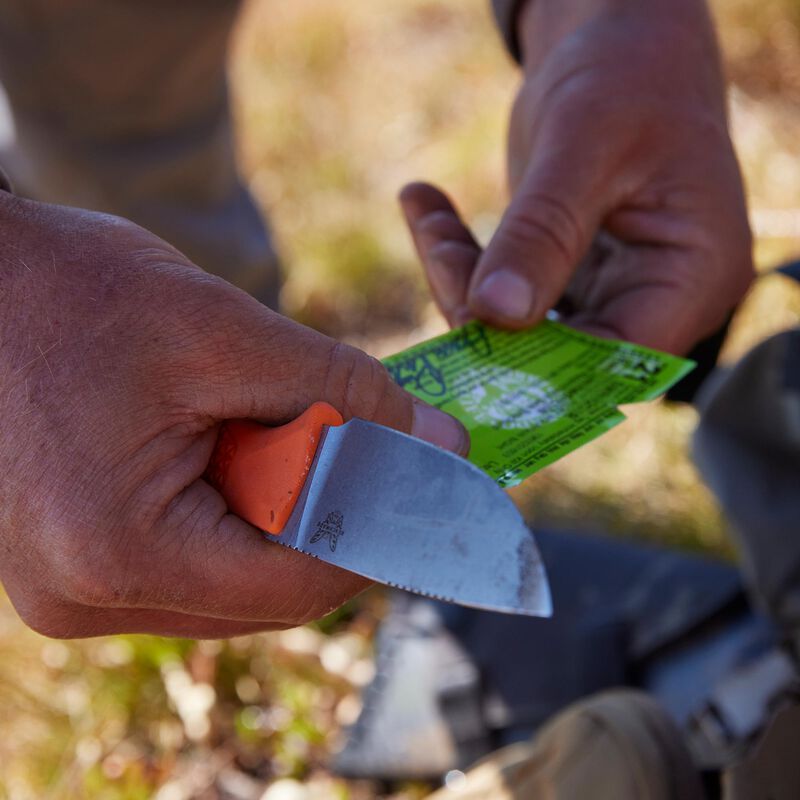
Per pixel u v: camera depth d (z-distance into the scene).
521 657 1.77
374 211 3.11
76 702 1.83
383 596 2.06
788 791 1.00
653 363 1.09
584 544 1.96
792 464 1.49
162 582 0.82
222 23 2.20
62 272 0.83
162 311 0.82
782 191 2.87
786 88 3.31
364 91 3.59
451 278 1.27
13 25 2.11
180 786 1.75
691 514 2.19
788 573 1.45
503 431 1.00
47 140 2.29
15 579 0.86
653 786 1.13
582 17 1.34
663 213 1.25
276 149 3.33
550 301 1.18
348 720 1.87
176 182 2.40
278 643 1.93
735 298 1.32
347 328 2.83
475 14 3.95
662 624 1.76
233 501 0.84
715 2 3.52
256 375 0.82
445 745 1.73
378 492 0.77
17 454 0.80
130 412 0.80
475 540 0.73
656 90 1.25
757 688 1.30
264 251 2.62
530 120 1.35
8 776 1.72
